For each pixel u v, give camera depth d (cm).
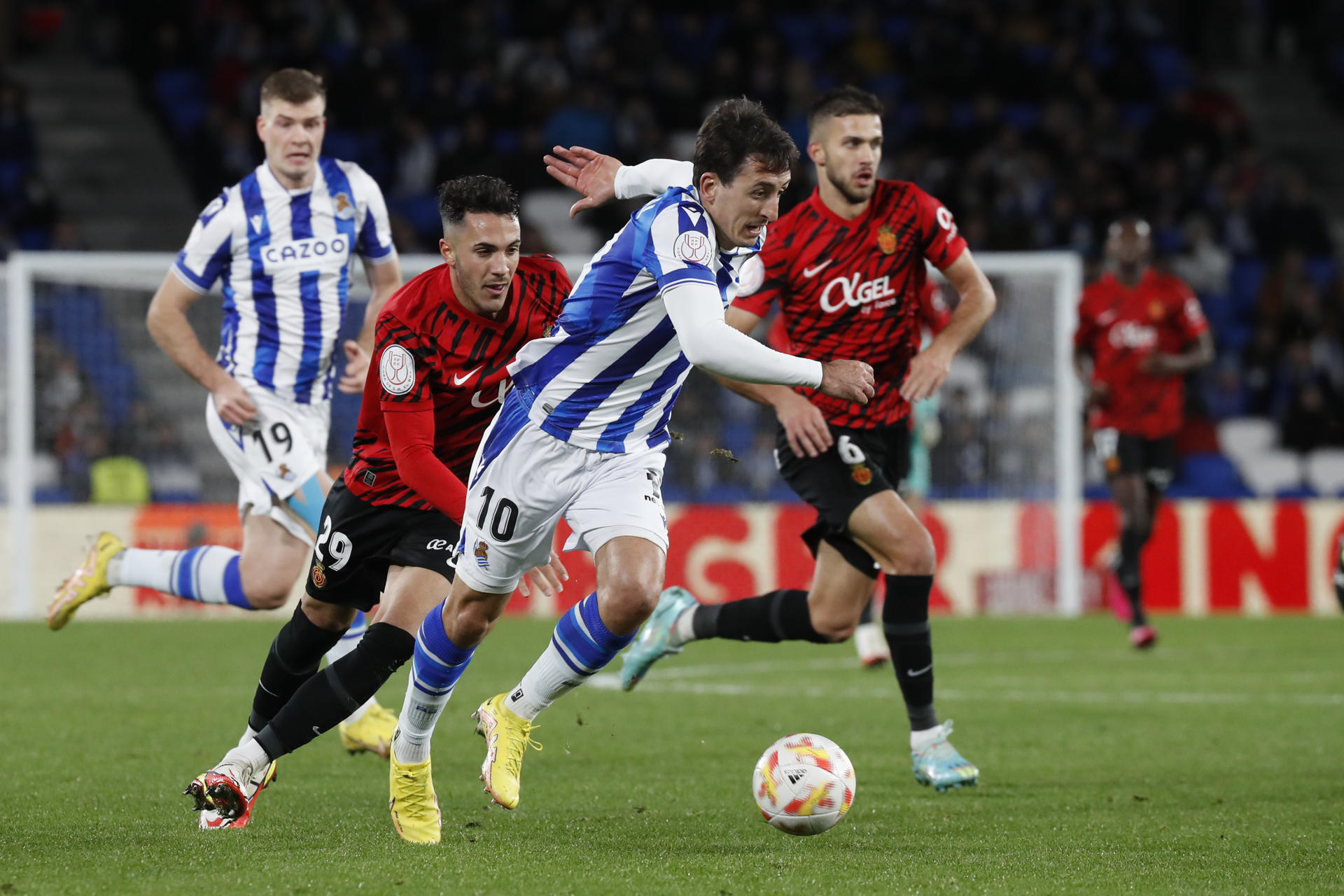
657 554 1391
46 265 4094
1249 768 1906
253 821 1503
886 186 1908
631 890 1175
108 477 4256
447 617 1398
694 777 1819
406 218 5819
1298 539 4503
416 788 1398
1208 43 7750
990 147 6241
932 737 1778
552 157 1559
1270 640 3622
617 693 2661
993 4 7231
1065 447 4381
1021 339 4416
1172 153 6469
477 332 1447
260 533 1983
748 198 1330
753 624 2050
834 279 1895
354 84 5962
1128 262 3397
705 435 4416
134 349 4303
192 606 4231
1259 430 5600
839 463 1880
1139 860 1336
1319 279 6300
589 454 1407
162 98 6525
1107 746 2092
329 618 1539
